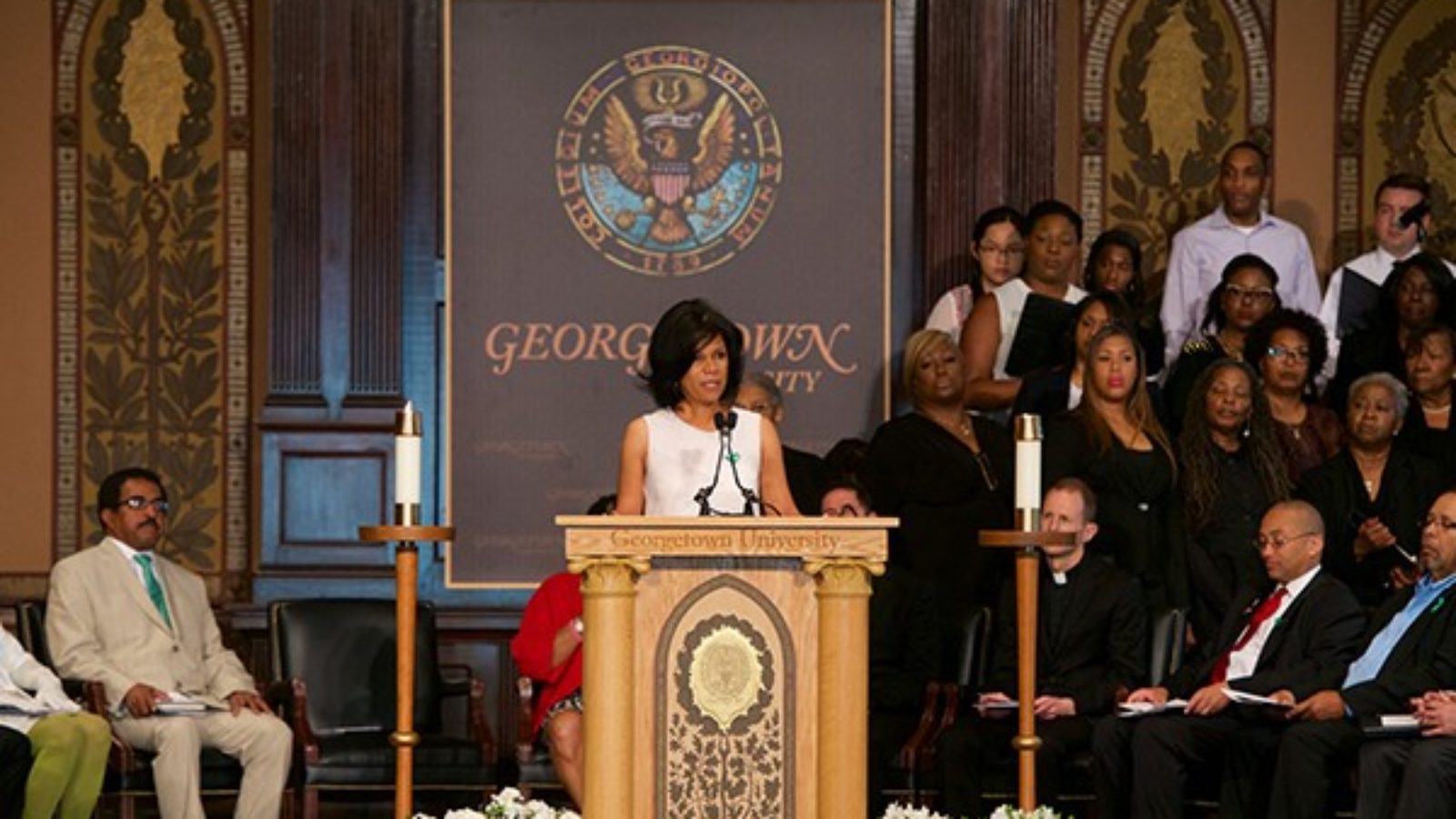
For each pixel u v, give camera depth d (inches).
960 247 1423.5
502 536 1407.5
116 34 1478.8
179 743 1136.2
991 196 1425.9
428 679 1246.9
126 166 1476.4
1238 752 1061.1
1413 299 1302.9
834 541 782.5
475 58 1417.3
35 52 1473.9
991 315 1332.4
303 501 1402.6
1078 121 1489.9
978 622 1165.1
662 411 877.8
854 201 1427.2
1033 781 898.7
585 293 1418.6
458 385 1409.9
